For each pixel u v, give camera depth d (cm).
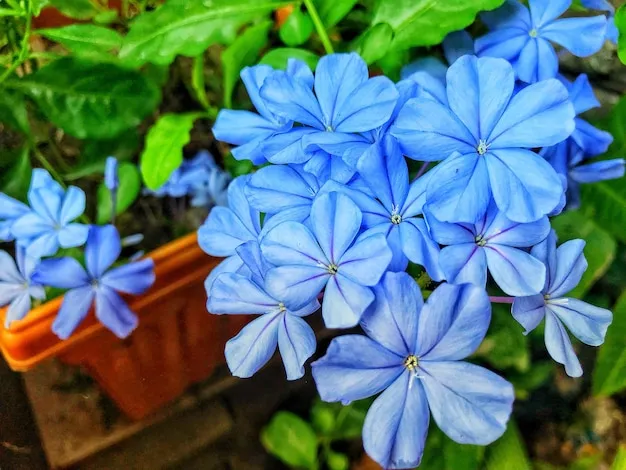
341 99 10
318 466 19
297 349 9
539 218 9
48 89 13
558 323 10
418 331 8
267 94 10
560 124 9
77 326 13
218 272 10
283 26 13
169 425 19
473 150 9
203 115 14
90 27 13
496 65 9
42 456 18
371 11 14
